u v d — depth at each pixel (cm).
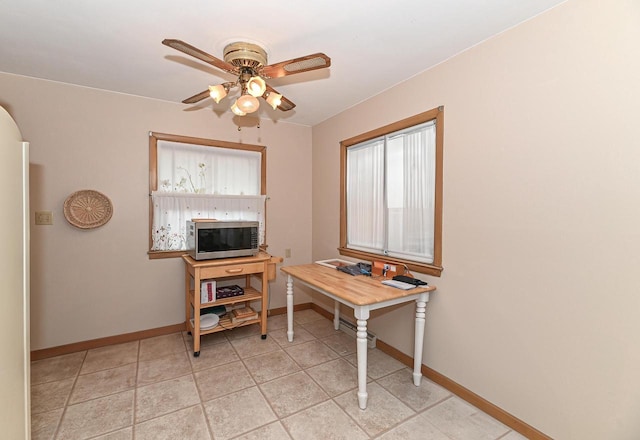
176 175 293
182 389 204
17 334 116
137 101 274
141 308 282
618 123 130
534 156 159
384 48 191
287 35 177
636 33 125
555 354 152
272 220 347
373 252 280
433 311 216
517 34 165
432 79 214
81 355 250
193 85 251
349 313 309
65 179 248
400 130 245
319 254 358
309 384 211
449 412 183
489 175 180
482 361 185
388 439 161
